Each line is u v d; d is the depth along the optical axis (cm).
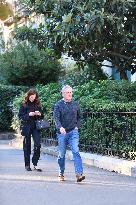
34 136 1622
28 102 1645
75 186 1349
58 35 2192
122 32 2178
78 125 1428
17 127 2809
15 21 2883
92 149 1878
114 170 1588
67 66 3347
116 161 1614
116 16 2105
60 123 1408
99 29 2034
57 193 1262
